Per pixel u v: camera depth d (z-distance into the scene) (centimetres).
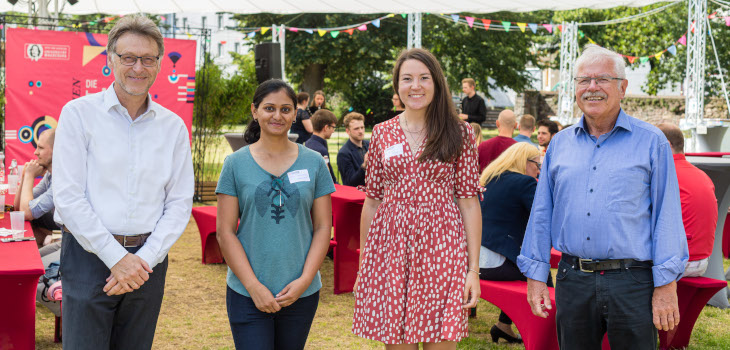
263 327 262
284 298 256
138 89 234
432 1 1012
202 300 490
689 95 1447
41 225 421
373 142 272
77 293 234
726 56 2536
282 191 260
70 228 227
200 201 980
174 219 244
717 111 2541
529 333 361
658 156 243
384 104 2656
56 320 390
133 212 236
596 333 259
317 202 273
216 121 1108
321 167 273
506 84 2589
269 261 258
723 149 1268
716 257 489
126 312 243
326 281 564
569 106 1702
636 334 246
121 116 237
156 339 403
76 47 782
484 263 387
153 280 243
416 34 1164
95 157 233
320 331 429
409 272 259
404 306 259
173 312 459
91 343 235
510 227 386
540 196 271
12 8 960
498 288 374
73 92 784
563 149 263
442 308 258
